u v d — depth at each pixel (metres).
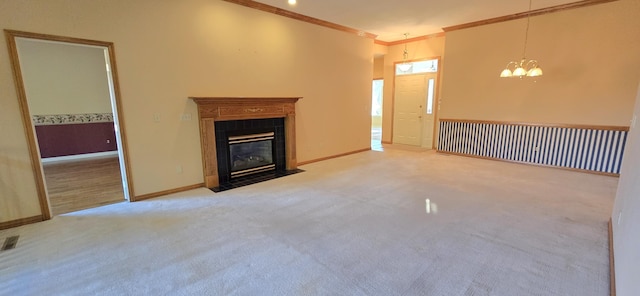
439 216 3.12
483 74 5.86
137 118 3.60
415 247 2.50
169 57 3.77
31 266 2.26
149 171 3.77
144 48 3.56
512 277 2.09
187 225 2.96
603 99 4.63
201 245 2.56
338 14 5.18
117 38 3.35
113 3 3.29
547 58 5.07
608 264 2.22
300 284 2.03
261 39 4.73
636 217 1.60
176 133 3.95
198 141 4.18
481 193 3.84
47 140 6.29
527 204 3.44
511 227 2.85
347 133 6.58
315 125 5.84
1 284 2.05
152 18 3.58
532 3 4.67
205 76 4.14
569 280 2.04
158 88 3.73
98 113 6.84
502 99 5.67
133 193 3.67
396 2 4.53
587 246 2.48
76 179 4.75
